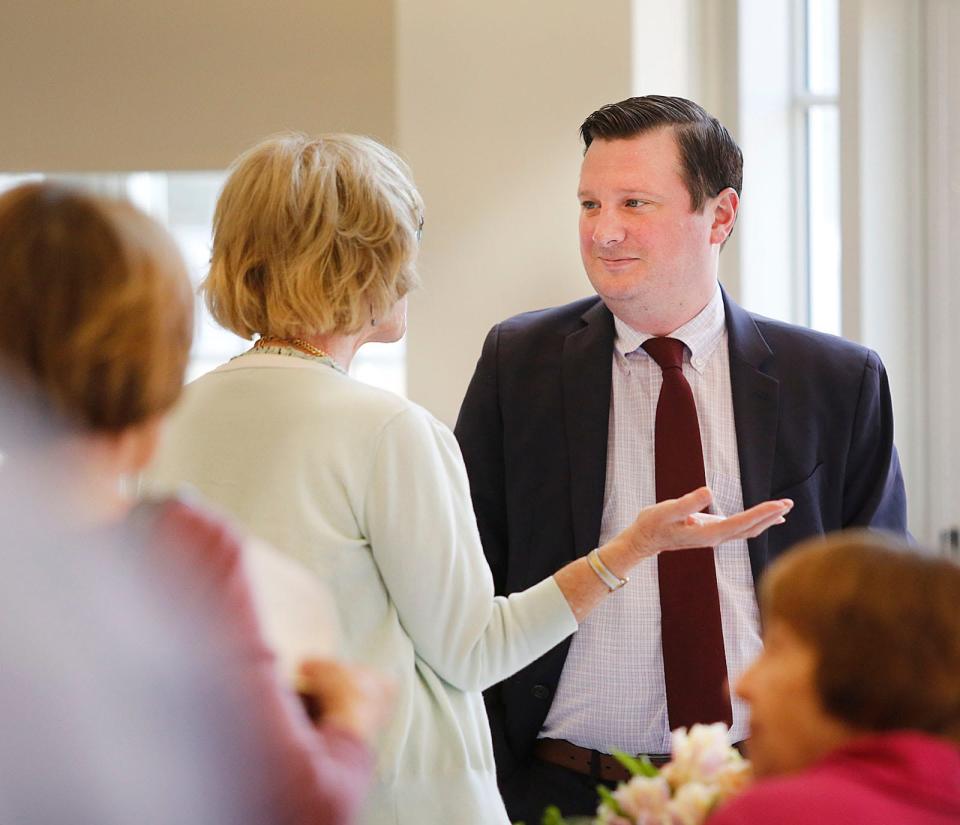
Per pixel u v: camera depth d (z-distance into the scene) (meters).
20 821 1.35
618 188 3.24
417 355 4.46
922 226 4.41
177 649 1.42
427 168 4.42
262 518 2.38
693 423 3.31
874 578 1.53
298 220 2.47
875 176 4.35
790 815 1.43
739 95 4.62
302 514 2.39
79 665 1.38
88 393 1.44
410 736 2.51
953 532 4.42
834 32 4.61
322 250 2.46
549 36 4.29
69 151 5.81
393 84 5.56
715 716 3.19
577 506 3.34
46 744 1.36
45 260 1.45
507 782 3.39
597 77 4.26
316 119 5.62
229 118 5.68
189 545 1.49
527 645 2.62
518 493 3.44
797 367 3.38
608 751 3.29
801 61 4.70
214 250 2.56
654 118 3.26
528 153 4.34
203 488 2.43
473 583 2.54
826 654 1.52
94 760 1.37
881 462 3.43
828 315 4.71
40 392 1.44
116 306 1.45
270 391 2.46
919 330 4.43
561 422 3.41
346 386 2.49
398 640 2.50
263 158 2.53
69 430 1.45
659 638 3.25
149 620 1.43
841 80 4.36
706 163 3.26
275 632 1.64
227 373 2.52
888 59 4.34
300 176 2.49
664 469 3.30
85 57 5.76
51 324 1.44
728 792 1.80
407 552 2.45
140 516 1.50
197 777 1.41
